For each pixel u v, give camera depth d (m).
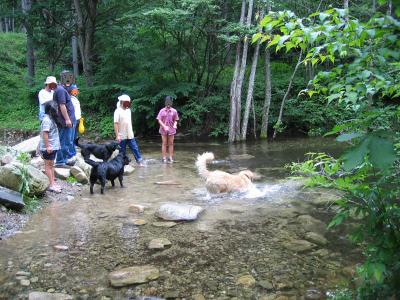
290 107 16.75
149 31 15.85
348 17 2.02
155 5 15.81
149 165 10.09
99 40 18.67
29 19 17.88
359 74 2.07
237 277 3.86
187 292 3.58
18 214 5.71
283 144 13.72
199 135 16.47
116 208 6.23
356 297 3.08
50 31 18.97
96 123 16.69
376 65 2.23
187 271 4.00
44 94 8.34
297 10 15.58
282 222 5.49
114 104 17.45
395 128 2.32
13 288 3.62
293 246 4.62
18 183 6.10
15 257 4.32
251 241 4.80
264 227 5.30
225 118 16.66
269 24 2.31
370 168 2.41
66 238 4.91
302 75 18.83
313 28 2.11
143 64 16.33
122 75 17.64
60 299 3.42
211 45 16.45
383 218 2.32
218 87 17.67
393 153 1.58
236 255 4.39
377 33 1.87
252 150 12.49
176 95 16.03
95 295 3.52
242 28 13.88
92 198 6.85
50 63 21.83
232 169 9.45
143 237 4.95
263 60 20.33
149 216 5.81
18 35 31.23
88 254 4.42
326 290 3.58
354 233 2.54
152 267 4.07
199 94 16.98
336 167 2.59
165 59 16.41
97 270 4.02
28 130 15.80
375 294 2.57
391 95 2.62
